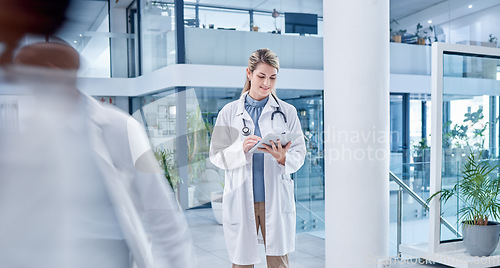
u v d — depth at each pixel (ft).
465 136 10.60
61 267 1.57
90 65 1.70
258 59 8.00
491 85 10.98
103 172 1.71
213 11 27.30
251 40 28.04
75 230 1.60
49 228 1.55
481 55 10.77
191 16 26.78
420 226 12.10
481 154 10.88
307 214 16.12
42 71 1.56
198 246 12.59
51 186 1.56
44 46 1.55
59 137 1.59
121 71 32.19
